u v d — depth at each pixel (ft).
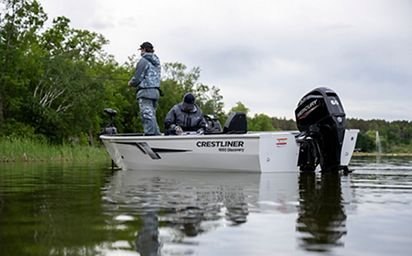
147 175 26.94
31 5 123.54
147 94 32.09
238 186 19.52
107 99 171.53
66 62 130.82
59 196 16.17
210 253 8.12
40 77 126.31
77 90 127.34
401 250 8.28
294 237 9.29
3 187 19.86
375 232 9.71
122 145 32.19
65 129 126.41
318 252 8.15
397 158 47.88
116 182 22.17
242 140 27.17
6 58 119.55
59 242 8.86
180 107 32.19
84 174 29.17
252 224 10.66
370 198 15.29
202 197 15.67
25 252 8.14
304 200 14.79
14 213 12.26
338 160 27.14
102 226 10.43
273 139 26.94
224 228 10.21
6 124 114.42
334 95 27.43
